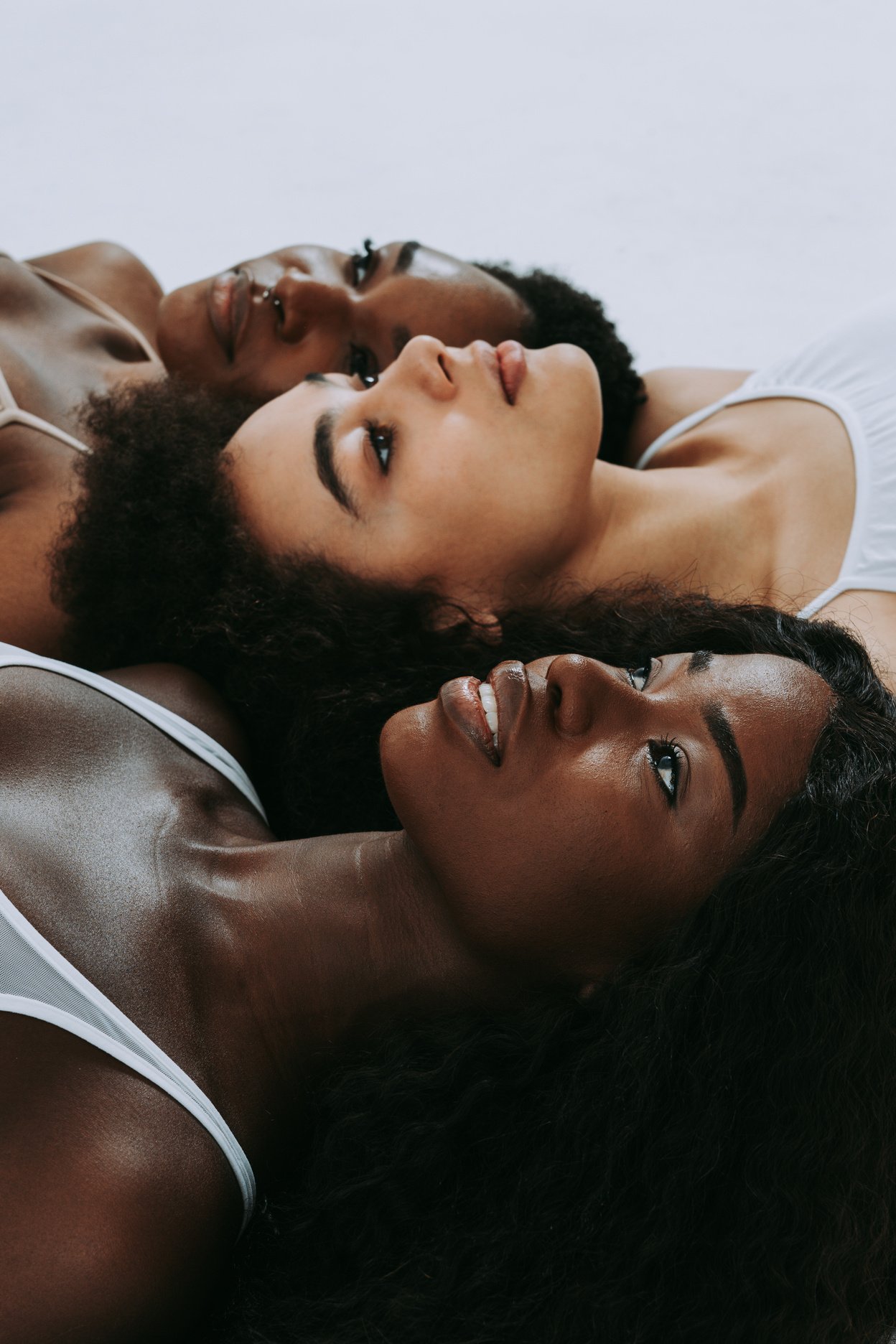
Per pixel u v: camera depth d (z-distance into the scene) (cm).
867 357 179
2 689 121
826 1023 108
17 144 292
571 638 150
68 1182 99
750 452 179
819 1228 107
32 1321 98
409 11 318
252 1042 114
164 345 195
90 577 158
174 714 139
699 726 111
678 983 108
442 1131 114
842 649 132
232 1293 115
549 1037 113
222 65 308
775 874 108
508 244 272
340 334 189
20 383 181
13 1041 102
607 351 199
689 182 280
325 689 148
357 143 292
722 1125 108
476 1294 109
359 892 118
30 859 109
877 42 302
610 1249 109
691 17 311
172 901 114
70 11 318
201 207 281
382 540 152
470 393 151
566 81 301
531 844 107
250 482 158
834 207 273
